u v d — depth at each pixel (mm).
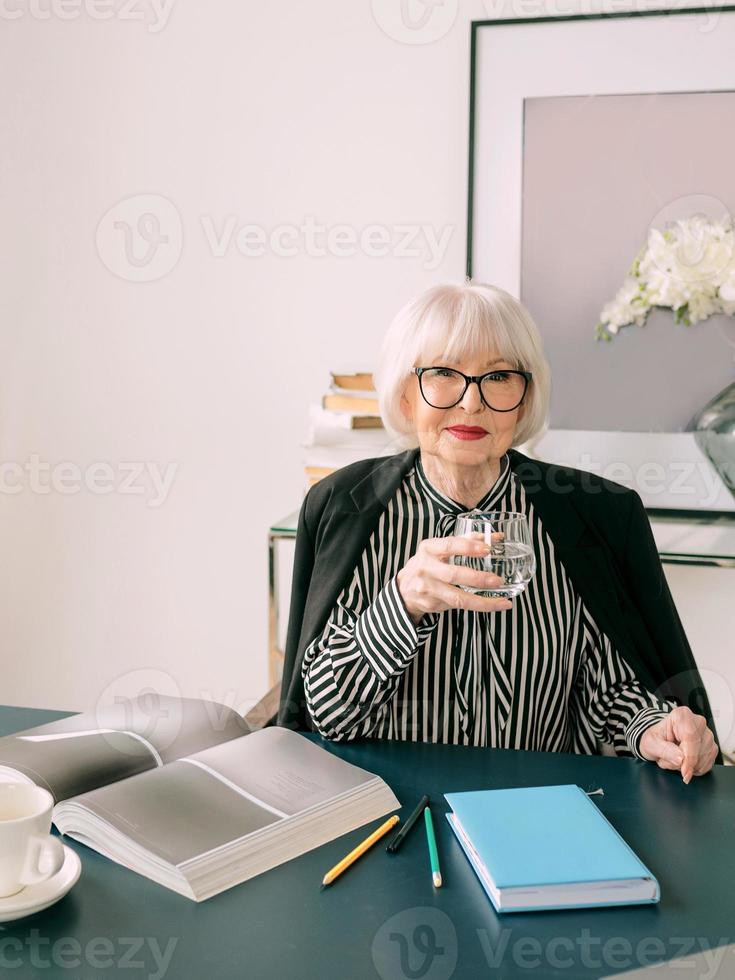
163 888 805
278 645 2064
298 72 2004
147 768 1015
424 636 1167
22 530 2270
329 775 981
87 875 826
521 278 1938
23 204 2164
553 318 1934
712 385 1874
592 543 1360
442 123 1958
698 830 921
